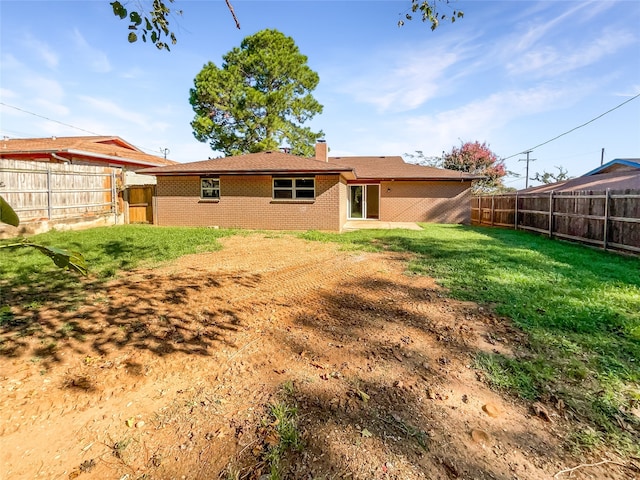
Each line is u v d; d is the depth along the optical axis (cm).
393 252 817
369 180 1822
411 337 336
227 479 168
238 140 2505
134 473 172
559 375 263
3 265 605
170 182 1427
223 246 886
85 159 1730
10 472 171
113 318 375
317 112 2692
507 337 332
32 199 1036
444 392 244
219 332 346
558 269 614
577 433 202
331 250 842
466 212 1773
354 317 390
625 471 175
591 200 920
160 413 219
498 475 172
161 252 766
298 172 1302
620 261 706
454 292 475
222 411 221
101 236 980
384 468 175
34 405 225
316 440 195
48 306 409
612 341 317
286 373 269
